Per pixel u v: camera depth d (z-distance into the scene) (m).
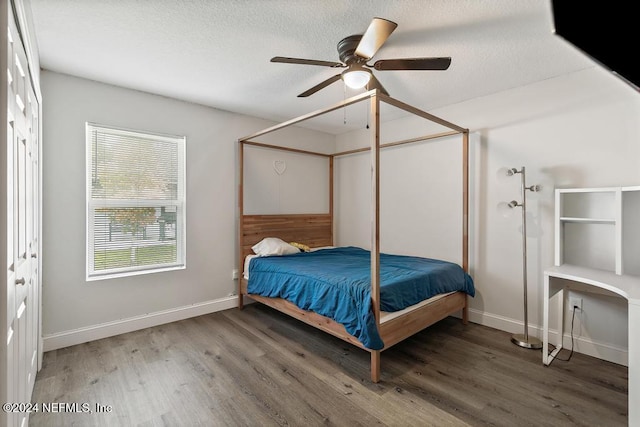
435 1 1.71
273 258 3.40
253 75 2.69
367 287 2.21
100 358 2.43
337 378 2.16
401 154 3.88
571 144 2.60
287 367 2.31
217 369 2.28
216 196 3.57
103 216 2.86
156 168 3.17
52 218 2.57
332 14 1.83
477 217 3.19
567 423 1.71
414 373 2.23
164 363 2.36
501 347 2.65
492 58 2.34
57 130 2.60
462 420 1.73
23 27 1.40
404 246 3.85
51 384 2.06
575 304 2.58
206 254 3.49
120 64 2.47
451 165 3.40
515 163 2.92
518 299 2.93
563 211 2.63
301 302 2.64
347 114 3.79
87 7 1.75
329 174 4.77
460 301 3.06
